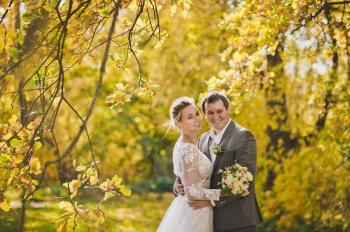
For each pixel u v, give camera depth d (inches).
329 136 422.6
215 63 580.4
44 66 221.9
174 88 613.3
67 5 198.8
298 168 508.7
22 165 217.0
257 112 546.3
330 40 374.0
